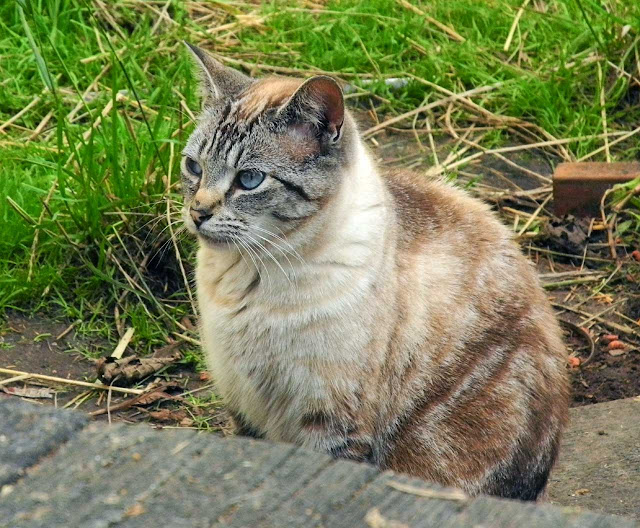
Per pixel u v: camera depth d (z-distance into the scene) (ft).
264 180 19.16
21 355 26.35
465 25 41.39
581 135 35.63
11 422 12.55
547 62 38.81
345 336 18.97
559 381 21.83
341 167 19.29
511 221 32.58
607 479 22.90
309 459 11.90
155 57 37.37
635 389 26.73
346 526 10.91
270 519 11.03
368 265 19.02
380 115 37.14
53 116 34.27
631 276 30.63
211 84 20.68
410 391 20.20
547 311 22.22
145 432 12.49
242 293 19.66
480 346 20.56
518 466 21.25
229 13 41.14
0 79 35.96
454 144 35.73
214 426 24.76
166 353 27.04
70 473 11.81
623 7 40.06
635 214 32.12
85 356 26.63
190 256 28.58
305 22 40.57
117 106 32.60
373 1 41.70
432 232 20.70
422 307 19.85
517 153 35.58
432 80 38.24
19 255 28.94
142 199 28.96
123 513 11.17
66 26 38.29
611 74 38.42
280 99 19.95
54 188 29.50
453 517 11.00
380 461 20.54
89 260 28.84
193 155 20.17
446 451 20.70
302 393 19.51
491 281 20.83
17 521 11.13
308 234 18.92
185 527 10.95
